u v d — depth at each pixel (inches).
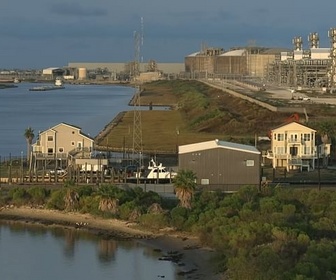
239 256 4338.1
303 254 4222.4
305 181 7170.3
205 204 5816.9
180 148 6884.8
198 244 5182.1
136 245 5354.3
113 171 7283.5
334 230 4768.7
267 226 4741.6
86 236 5659.5
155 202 6077.8
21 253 5280.5
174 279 4571.9
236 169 6643.7
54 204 6289.4
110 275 4753.9
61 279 4712.1
